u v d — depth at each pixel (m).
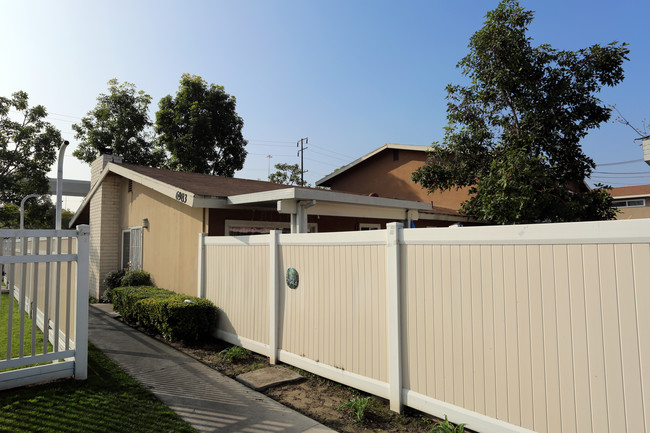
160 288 9.45
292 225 7.36
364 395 4.52
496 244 3.40
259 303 5.99
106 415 3.85
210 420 3.88
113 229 12.23
